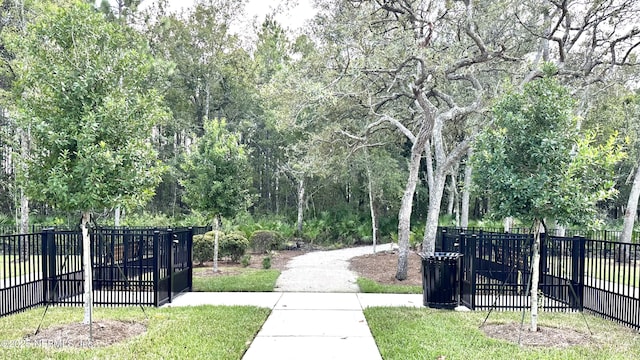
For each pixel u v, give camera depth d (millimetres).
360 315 8211
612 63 14391
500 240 10242
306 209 30859
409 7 12273
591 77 15391
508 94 7316
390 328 7141
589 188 6688
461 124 16594
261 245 20188
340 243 24203
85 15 6926
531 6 13922
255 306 8828
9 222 22594
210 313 8102
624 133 23094
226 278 12344
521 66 13617
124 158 6758
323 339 6645
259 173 35062
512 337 6719
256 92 26078
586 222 6520
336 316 8117
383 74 14102
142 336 6590
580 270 8656
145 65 7516
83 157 6523
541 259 9312
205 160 13523
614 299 7809
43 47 6848
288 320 7805
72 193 6574
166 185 31312
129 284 9117
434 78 12953
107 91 7051
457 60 12539
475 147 7234
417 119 16391
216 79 31391
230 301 9469
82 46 6824
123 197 6809
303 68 13586
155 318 7715
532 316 6973
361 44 12320
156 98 7465
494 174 6844
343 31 12180
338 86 13852
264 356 5855
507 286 9031
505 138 7000
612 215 35812
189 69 30156
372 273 13828
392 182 22406
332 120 16328
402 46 11961
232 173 13711
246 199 13906
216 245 13664
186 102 30562
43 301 8773
